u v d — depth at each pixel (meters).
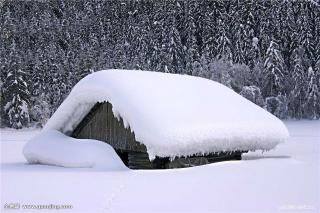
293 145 23.66
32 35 83.06
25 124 57.47
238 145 14.02
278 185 9.00
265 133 14.62
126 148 13.80
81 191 8.95
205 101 14.73
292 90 65.62
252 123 14.59
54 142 15.09
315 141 27.09
